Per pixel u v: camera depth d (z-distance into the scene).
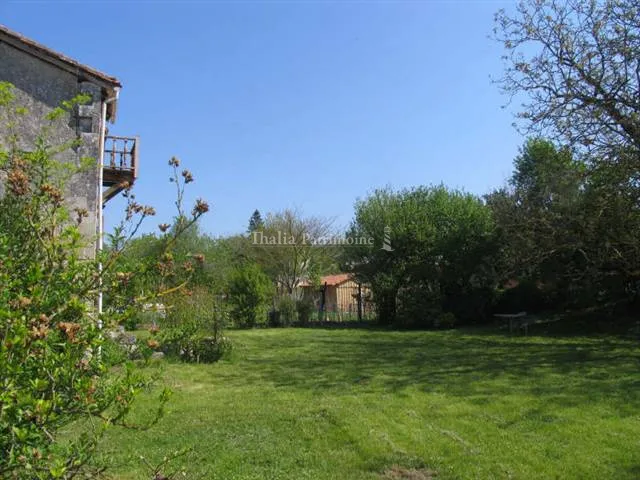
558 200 16.69
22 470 2.46
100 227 10.89
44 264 3.06
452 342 17.14
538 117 14.84
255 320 23.72
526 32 14.94
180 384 9.92
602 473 5.14
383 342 17.52
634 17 13.50
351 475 5.21
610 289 20.17
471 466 5.37
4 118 6.41
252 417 7.33
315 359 13.48
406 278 24.36
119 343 3.35
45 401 2.34
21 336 2.27
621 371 10.78
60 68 11.06
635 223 15.10
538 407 7.75
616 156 13.94
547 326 20.67
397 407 7.88
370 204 26.33
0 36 10.57
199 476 5.08
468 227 23.27
